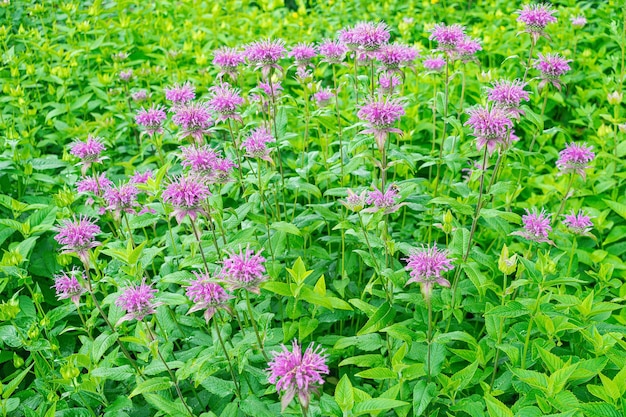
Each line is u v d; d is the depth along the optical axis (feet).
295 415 3.17
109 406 3.36
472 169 4.47
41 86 6.42
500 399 3.65
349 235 4.18
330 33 7.55
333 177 4.47
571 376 3.10
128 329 3.78
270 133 4.42
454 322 3.93
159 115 4.42
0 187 4.96
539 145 5.79
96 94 6.37
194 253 3.78
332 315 3.91
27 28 7.65
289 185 4.24
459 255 3.61
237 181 4.00
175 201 3.28
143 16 8.00
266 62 4.09
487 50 6.78
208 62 6.74
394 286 3.63
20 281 3.82
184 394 3.70
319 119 4.56
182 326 3.94
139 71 6.05
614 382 2.97
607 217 5.01
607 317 3.64
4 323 4.08
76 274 3.55
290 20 7.77
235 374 3.53
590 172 4.99
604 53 6.77
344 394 2.85
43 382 3.71
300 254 4.17
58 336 4.17
